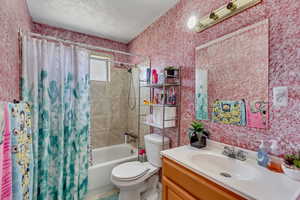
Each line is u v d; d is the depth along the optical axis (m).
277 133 0.99
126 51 3.06
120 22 2.28
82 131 1.79
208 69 1.45
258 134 1.08
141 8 1.94
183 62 1.74
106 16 2.12
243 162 1.06
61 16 2.12
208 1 1.45
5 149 0.70
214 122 1.39
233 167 1.10
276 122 0.99
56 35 2.41
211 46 1.42
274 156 0.99
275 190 0.73
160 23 2.11
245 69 1.17
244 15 1.17
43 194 1.50
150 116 2.09
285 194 0.70
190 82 1.65
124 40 2.93
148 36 2.38
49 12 2.02
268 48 1.03
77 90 1.77
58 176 1.61
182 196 1.05
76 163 1.73
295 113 0.91
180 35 1.78
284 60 0.96
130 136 2.80
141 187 1.75
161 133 2.06
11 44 1.11
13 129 0.84
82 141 1.79
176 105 1.80
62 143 1.63
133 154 2.51
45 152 1.53
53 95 1.62
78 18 2.18
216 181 0.84
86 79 1.83
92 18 2.18
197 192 0.95
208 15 1.40
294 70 0.91
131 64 2.66
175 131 1.83
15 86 1.25
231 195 0.78
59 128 1.63
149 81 2.14
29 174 1.10
